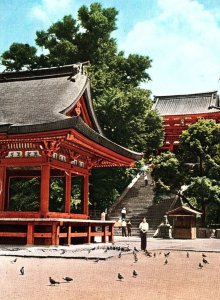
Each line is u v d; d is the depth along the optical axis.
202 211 42.31
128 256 18.00
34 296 8.21
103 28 53.56
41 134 22.23
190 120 80.75
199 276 11.72
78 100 27.88
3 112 25.48
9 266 13.45
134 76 57.50
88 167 29.86
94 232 27.00
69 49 50.84
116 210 48.88
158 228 40.03
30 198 41.50
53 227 22.28
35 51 53.66
